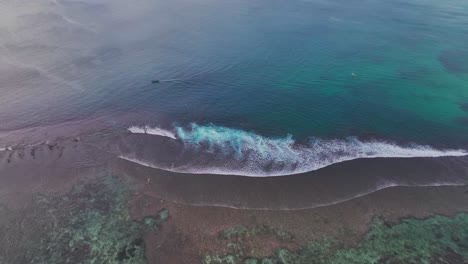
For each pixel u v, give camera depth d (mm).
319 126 32188
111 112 34312
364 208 23297
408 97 36625
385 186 25078
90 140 30391
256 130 31844
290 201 23859
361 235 21469
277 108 34875
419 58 45250
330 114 33875
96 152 28953
